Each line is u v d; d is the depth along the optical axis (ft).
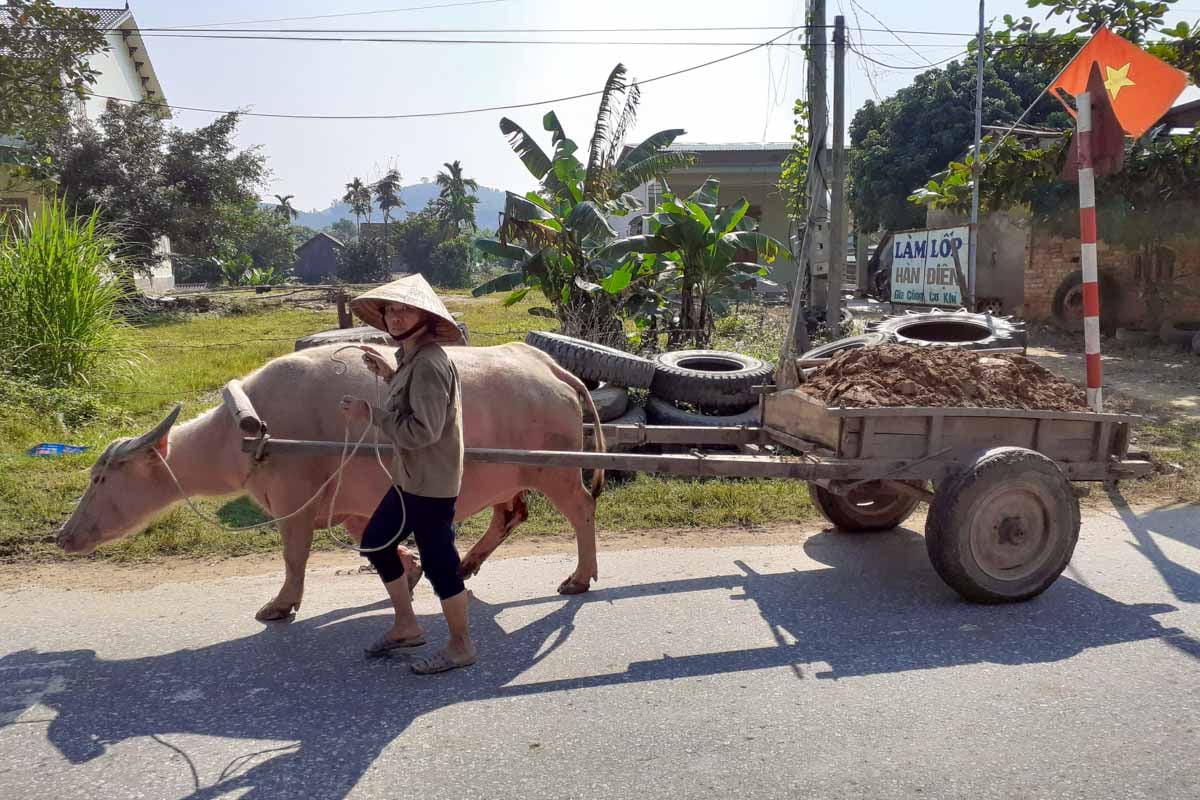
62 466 26.94
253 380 16.78
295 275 296.51
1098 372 24.45
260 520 23.45
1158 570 19.67
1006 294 67.00
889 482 20.49
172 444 16.57
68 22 56.24
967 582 17.26
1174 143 51.93
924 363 18.90
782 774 11.82
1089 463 18.92
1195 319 56.95
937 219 73.72
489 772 11.91
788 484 26.71
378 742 12.69
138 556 20.94
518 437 17.48
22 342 36.37
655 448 29.14
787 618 17.16
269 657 15.53
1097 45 24.22
